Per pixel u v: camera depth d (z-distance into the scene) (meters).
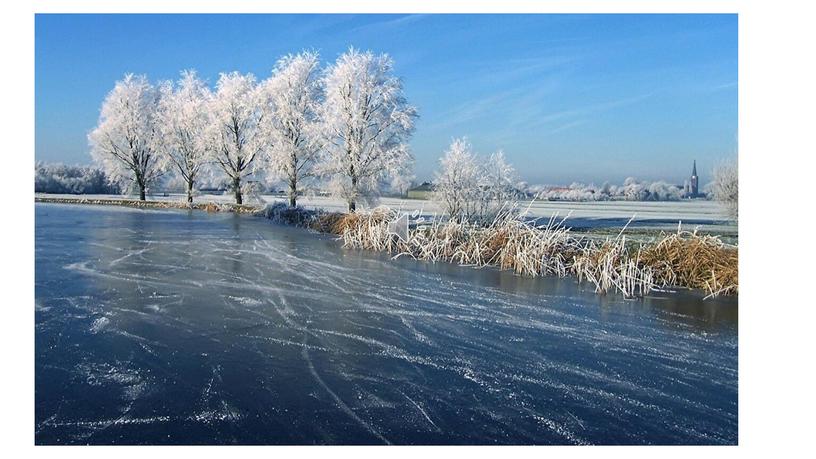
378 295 9.76
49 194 46.69
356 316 8.32
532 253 11.99
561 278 11.45
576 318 8.30
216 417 4.92
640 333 7.55
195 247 15.91
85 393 5.40
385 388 5.59
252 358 6.42
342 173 27.66
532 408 5.17
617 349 6.88
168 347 6.80
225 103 34.53
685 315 8.48
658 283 10.64
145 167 41.56
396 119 27.38
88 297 9.40
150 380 5.75
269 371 6.02
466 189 21.86
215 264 12.91
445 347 6.91
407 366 6.22
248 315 8.30
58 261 13.11
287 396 5.37
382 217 17.06
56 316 8.18
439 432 4.70
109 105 40.50
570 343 7.11
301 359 6.41
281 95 30.75
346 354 6.60
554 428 4.79
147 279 11.01
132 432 4.64
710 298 9.60
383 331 7.56
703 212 25.62
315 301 9.25
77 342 6.96
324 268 12.49
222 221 25.03
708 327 7.84
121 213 29.52
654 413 5.09
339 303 9.12
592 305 9.10
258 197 35.50
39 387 5.54
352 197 27.25
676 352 6.77
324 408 5.12
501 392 5.52
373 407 5.15
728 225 19.64
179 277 11.25
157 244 16.50
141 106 41.03
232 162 35.16
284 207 25.94
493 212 21.47
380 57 27.78
